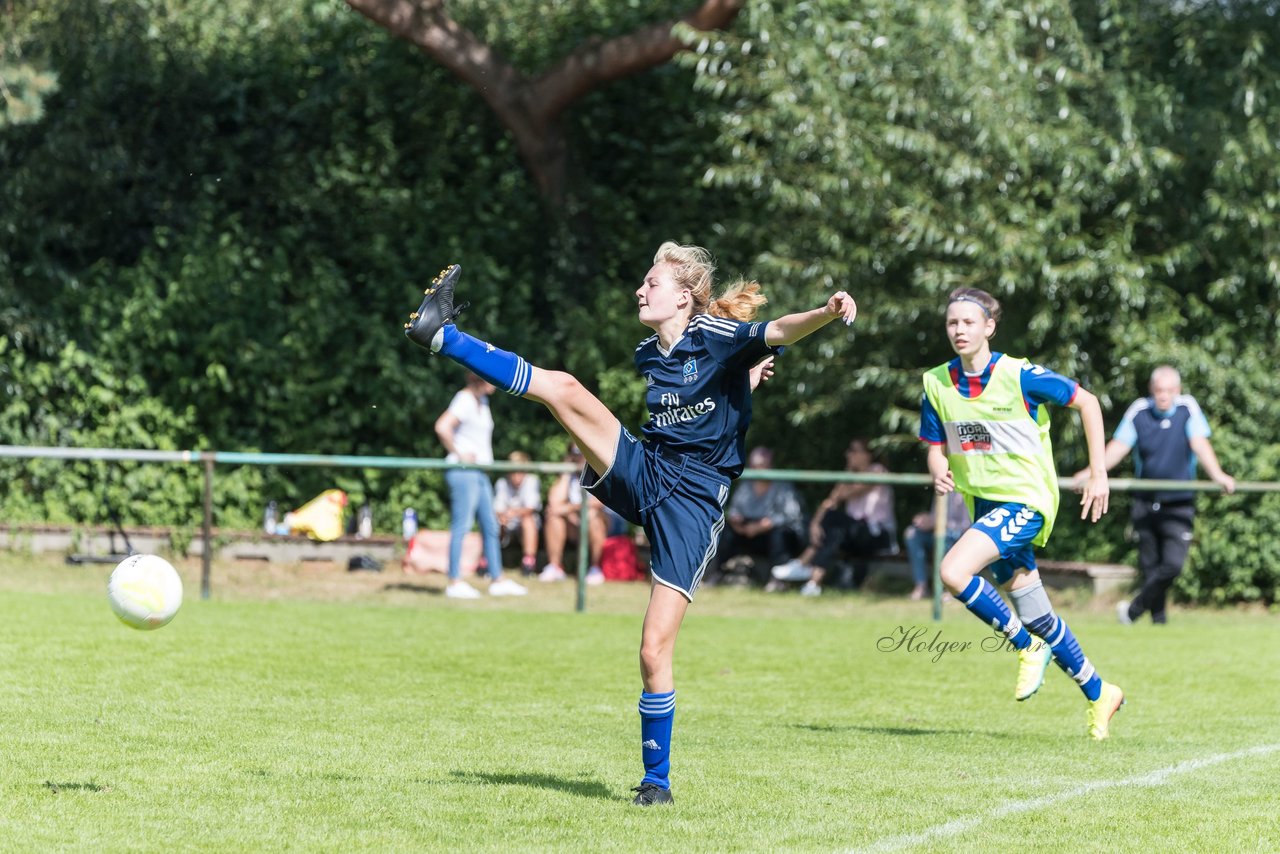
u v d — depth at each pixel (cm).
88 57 4706
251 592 3697
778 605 3734
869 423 4512
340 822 1364
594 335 4678
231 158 5038
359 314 4778
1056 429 4088
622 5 5219
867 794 1546
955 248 3944
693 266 1550
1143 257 3997
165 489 4331
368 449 4603
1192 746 1906
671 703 1490
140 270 4531
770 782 1605
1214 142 3919
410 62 5244
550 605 3622
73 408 4362
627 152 5309
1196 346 3944
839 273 4091
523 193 5166
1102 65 4128
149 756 1669
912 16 3919
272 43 5272
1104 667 2728
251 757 1678
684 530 1488
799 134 3988
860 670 2653
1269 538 3781
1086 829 1392
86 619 2989
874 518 4059
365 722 1956
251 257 4747
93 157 4756
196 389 4419
